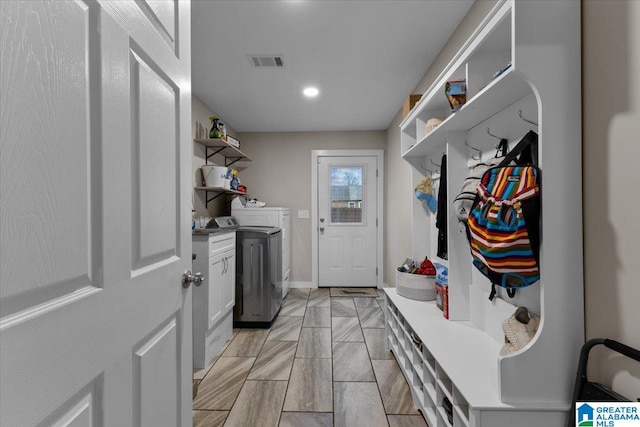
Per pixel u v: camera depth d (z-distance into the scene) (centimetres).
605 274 94
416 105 220
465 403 119
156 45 80
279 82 279
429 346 144
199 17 187
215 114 365
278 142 444
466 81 152
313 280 444
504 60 143
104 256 58
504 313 146
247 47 221
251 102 328
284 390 189
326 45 219
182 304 95
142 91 73
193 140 305
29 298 43
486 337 154
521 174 108
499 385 103
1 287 39
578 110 102
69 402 50
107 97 59
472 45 139
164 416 84
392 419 162
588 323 100
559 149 102
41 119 45
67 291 50
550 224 102
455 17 188
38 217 44
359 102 328
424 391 158
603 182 95
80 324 52
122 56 64
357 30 201
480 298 166
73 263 51
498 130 150
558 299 102
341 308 350
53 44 47
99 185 57
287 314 330
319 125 413
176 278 91
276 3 175
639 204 85
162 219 83
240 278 291
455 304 177
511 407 101
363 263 443
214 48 222
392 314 230
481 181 125
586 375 100
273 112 360
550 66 101
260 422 160
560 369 102
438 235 216
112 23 61
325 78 271
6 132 40
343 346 251
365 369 213
